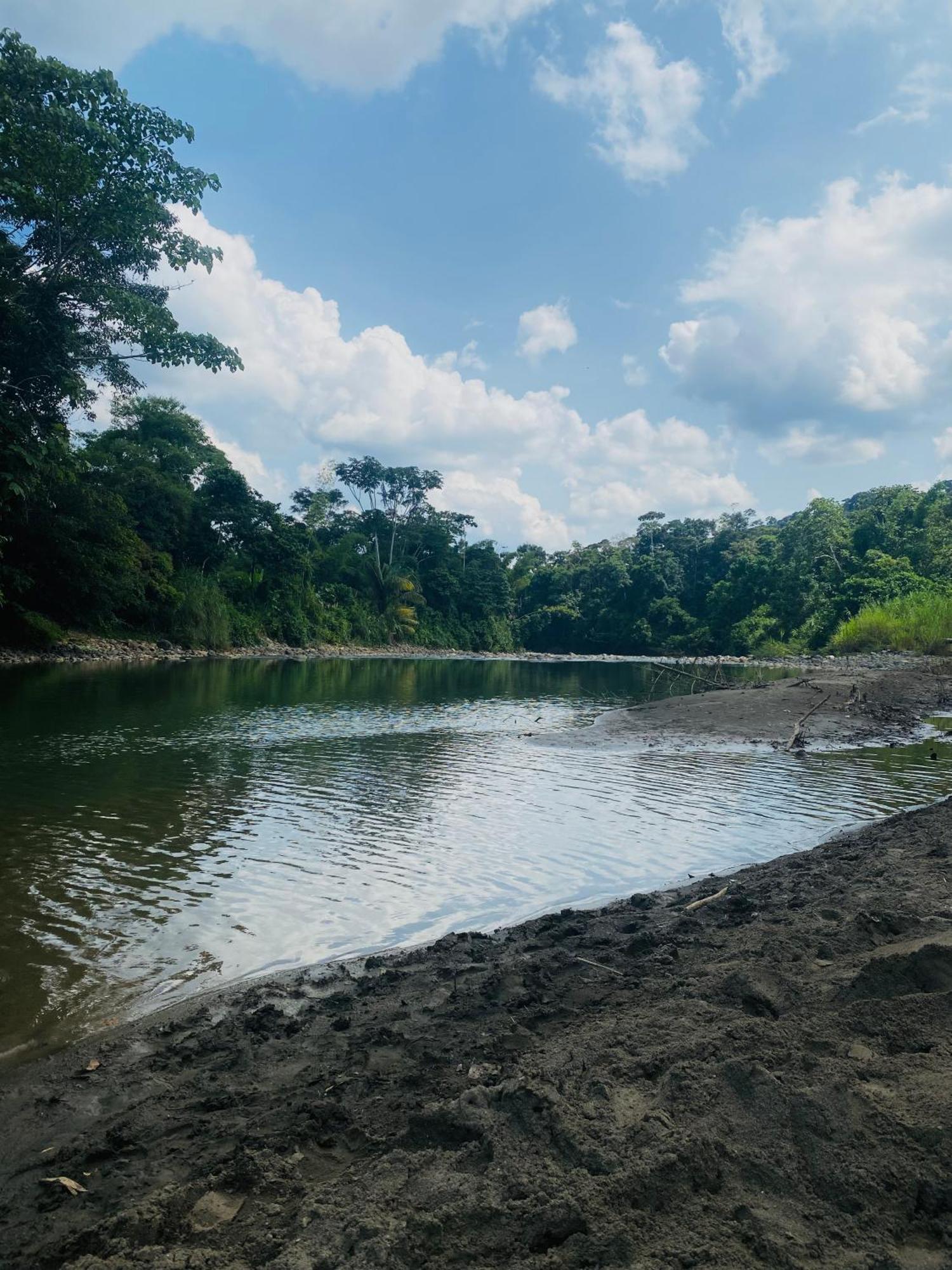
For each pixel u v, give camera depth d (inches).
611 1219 92.1
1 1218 115.4
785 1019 139.9
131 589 1478.8
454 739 617.3
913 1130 102.9
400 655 2268.7
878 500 2637.8
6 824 338.6
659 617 3014.3
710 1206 94.7
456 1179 102.8
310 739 590.6
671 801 413.1
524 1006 175.8
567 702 933.8
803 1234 89.7
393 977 202.4
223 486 1942.7
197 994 197.3
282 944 230.2
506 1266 88.1
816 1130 104.4
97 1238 103.9
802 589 2386.8
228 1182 114.4
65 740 541.3
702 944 203.6
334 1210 100.7
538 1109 117.1
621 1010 163.3
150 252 1040.2
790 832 357.1
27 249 994.1
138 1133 134.5
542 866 307.3
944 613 1502.2
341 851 318.0
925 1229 91.2
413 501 2824.8
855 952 174.6
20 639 1304.1
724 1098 113.0
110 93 930.7
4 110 860.0
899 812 388.2
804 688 897.5
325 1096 140.7
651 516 3666.3
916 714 768.9
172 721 651.5
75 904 253.3
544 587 3408.0
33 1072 159.9
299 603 2108.8
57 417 1088.2
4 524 1244.5
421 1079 142.4
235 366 1093.1
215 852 310.3
